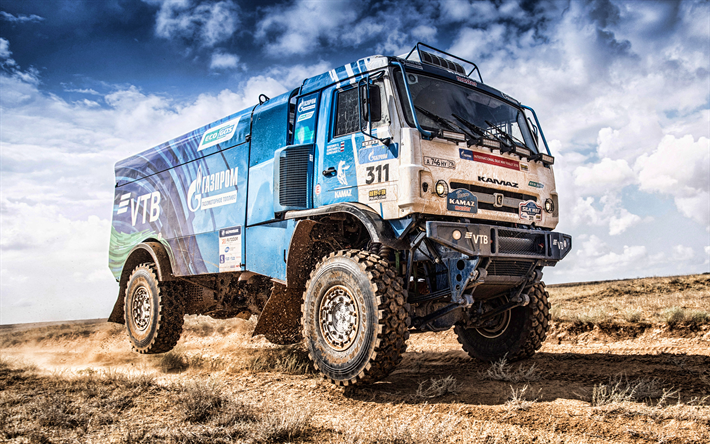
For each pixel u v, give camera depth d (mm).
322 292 5605
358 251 5473
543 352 7438
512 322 6758
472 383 5348
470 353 7258
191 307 9070
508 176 5996
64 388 5645
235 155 7727
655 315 9508
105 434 3898
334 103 6344
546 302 6711
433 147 5359
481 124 6312
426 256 5480
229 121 8109
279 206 6441
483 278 5344
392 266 5406
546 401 4344
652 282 18094
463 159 5578
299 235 6164
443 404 4465
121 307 10172
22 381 6328
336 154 6074
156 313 8648
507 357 6746
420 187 5133
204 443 3604
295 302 6742
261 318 6543
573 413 3936
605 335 8719
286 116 6922
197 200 8469
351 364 5148
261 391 5309
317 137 6453
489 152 5875
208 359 7980
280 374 6238
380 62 5859
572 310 11023
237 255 7426
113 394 5254
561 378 5375
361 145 5777
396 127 5430
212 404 4566
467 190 5516
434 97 5973
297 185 6387
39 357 9734
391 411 4426
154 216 9609
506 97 6926
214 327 13219
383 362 4984
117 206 11000
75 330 15070
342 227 6414
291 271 6270
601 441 3395
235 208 7566
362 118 5801
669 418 3732
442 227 5062
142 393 5289
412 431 3648
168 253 9008
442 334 9984
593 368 5793
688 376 5043
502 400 4508
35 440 3768
